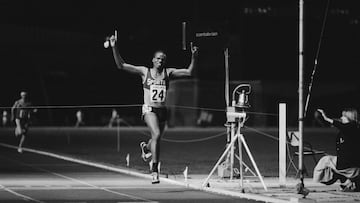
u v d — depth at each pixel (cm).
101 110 9756
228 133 2531
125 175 2769
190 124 7725
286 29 9456
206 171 2909
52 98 9844
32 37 9562
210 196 2120
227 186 2322
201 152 4019
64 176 2720
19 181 2531
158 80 2198
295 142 2502
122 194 2159
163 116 2212
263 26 9369
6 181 2530
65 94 9906
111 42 2148
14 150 4244
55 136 5859
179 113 7706
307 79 9038
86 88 9975
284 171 2309
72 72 10156
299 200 1902
